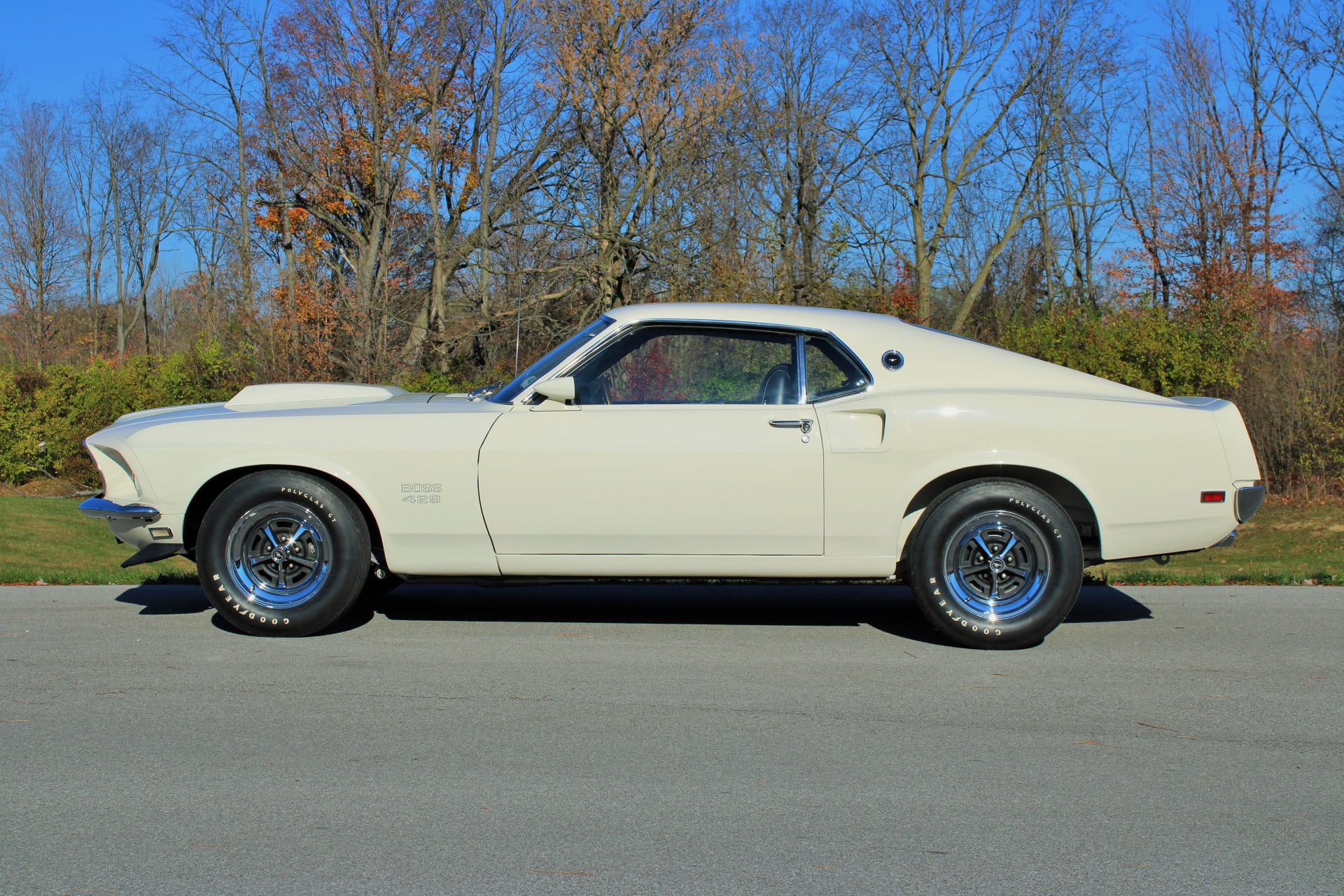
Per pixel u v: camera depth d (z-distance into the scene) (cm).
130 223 4681
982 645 500
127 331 4950
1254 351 1891
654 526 494
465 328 2725
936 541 494
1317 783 342
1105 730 390
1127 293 3153
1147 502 494
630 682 444
